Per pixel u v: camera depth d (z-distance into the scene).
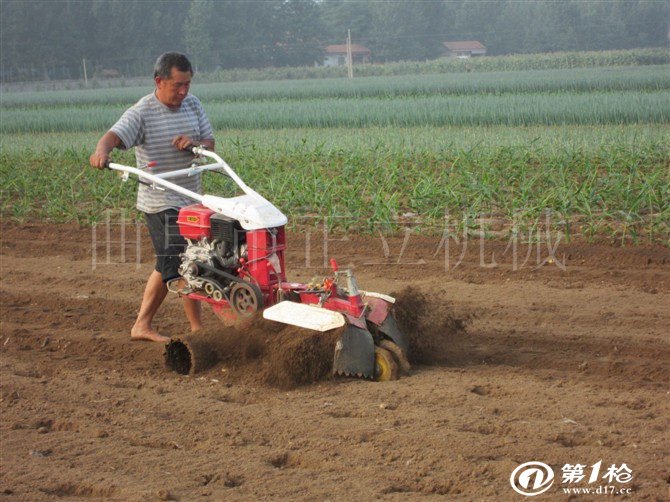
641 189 11.76
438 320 6.61
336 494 4.34
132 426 5.32
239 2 105.38
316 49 109.25
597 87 40.69
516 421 5.19
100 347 7.04
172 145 6.76
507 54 113.19
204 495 4.37
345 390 5.80
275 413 5.45
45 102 52.69
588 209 10.31
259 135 24.97
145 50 98.31
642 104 26.89
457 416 5.26
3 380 6.20
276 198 12.41
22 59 90.38
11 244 11.30
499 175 13.74
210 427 5.27
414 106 31.52
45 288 9.05
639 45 111.19
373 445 4.89
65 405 5.70
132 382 6.17
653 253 9.42
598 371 6.18
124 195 13.77
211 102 45.00
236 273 6.38
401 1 110.62
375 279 9.06
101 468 4.70
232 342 6.28
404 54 110.50
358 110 31.50
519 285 8.59
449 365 6.42
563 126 23.50
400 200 12.98
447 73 73.00
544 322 7.37
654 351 6.51
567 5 112.38
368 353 5.99
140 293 8.77
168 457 4.84
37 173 15.73
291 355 5.87
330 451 4.85
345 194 12.45
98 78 93.12
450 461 4.65
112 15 95.38
